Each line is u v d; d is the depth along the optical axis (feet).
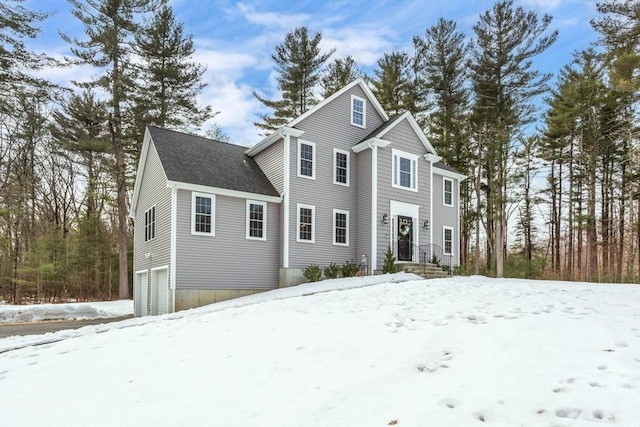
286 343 17.51
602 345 13.75
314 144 57.11
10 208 77.56
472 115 88.84
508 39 84.28
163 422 11.21
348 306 26.04
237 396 12.48
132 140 81.92
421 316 20.18
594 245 90.68
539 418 9.62
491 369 12.42
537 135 100.01
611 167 94.12
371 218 58.23
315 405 11.26
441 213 71.51
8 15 63.16
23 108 73.31
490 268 92.48
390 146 61.36
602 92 85.81
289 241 53.47
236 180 52.95
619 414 9.44
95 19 73.46
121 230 76.33
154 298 51.24
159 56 80.84
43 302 75.15
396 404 10.87
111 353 19.06
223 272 49.16
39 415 12.53
